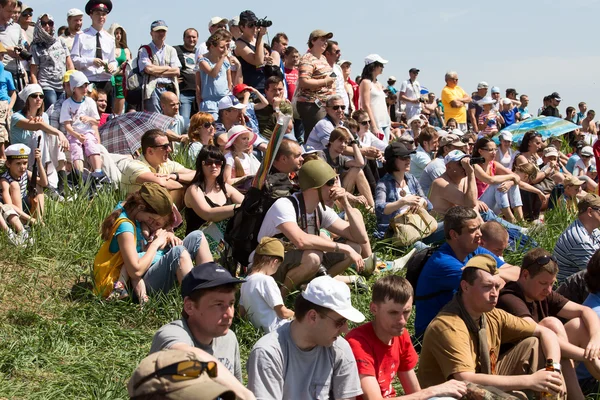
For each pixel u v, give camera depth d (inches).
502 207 433.1
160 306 262.4
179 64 486.9
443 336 209.3
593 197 322.3
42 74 460.4
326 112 436.5
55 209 329.7
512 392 207.9
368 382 191.9
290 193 296.0
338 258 293.3
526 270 241.6
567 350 231.3
